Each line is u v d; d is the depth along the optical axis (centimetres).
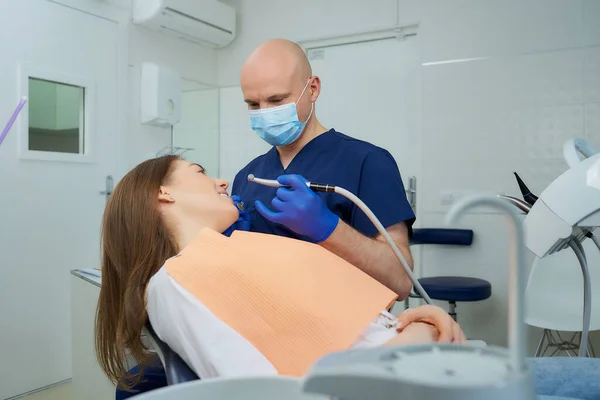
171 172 114
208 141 396
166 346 99
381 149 148
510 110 305
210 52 399
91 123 296
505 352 44
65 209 282
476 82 314
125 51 320
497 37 308
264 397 55
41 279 270
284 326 87
